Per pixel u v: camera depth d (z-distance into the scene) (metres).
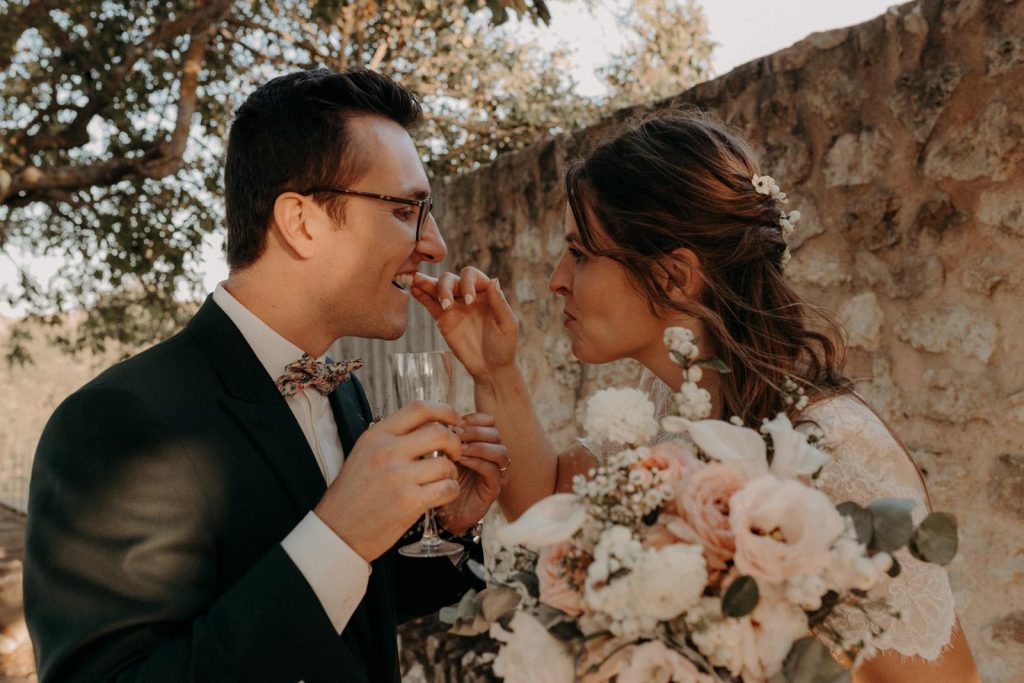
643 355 1.59
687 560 0.91
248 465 1.35
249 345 1.45
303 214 1.46
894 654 1.20
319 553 1.18
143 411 1.29
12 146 5.25
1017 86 2.47
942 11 2.66
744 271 1.49
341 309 1.52
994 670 2.54
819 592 0.90
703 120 1.59
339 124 1.46
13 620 4.82
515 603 1.08
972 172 2.59
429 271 5.03
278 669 1.13
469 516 1.62
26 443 10.94
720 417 1.50
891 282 2.81
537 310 4.37
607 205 1.49
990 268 2.56
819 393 1.38
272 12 6.69
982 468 2.58
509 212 4.50
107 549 1.20
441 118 7.33
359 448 1.25
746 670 0.96
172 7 5.69
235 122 1.50
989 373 2.56
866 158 2.87
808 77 3.04
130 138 6.02
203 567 1.26
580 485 1.05
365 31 6.67
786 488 0.94
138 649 1.16
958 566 2.63
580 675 0.99
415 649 2.66
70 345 7.14
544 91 7.37
